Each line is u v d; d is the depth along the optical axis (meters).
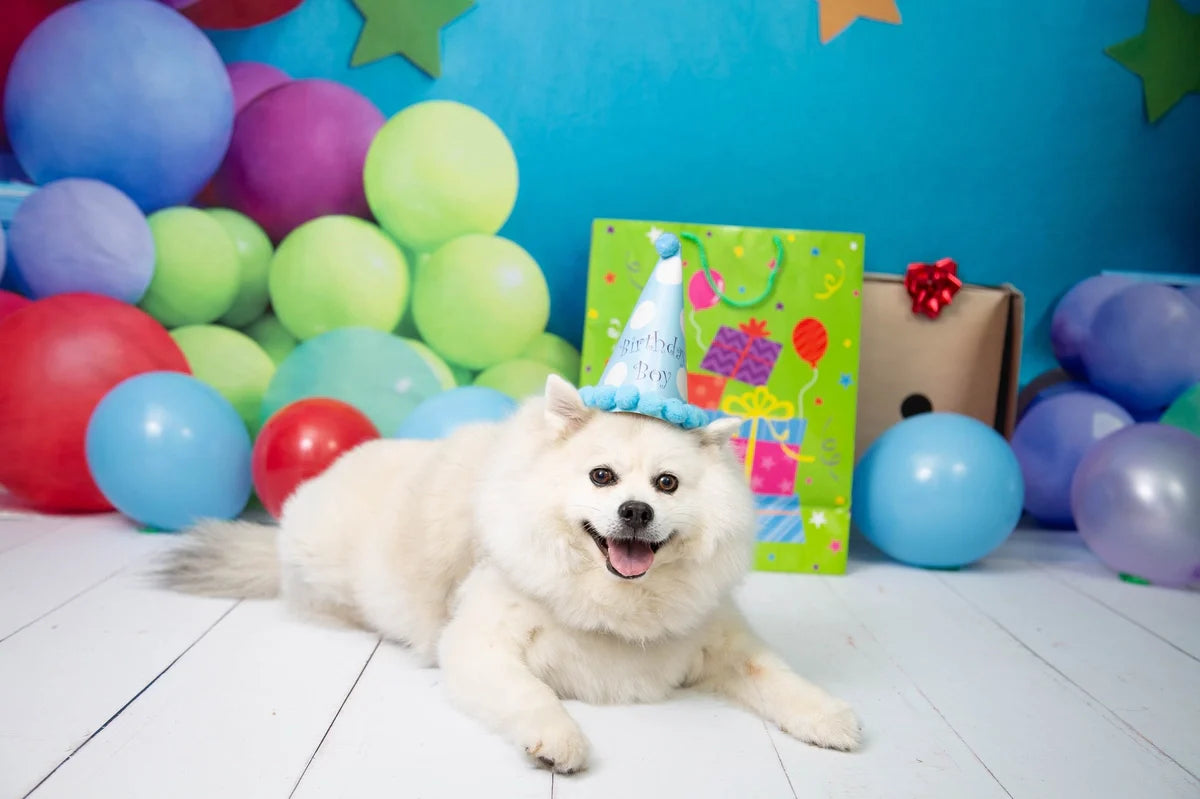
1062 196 3.88
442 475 2.15
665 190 3.74
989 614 2.71
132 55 3.17
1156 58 3.83
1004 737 1.88
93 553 2.85
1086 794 1.65
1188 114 3.88
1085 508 3.10
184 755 1.63
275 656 2.12
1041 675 2.23
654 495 1.79
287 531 2.37
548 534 1.81
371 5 3.55
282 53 3.57
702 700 2.00
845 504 3.12
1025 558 3.40
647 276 3.08
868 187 3.80
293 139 3.46
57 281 3.22
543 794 1.56
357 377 3.29
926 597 2.86
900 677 2.18
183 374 3.15
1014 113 3.81
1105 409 3.57
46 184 3.29
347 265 3.34
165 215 3.38
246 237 3.52
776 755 1.74
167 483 2.96
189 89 3.24
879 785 1.64
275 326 3.64
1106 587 3.04
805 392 3.10
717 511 1.87
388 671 2.07
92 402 3.07
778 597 2.80
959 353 3.46
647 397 1.90
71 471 3.11
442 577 2.06
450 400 3.12
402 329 3.66
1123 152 3.88
